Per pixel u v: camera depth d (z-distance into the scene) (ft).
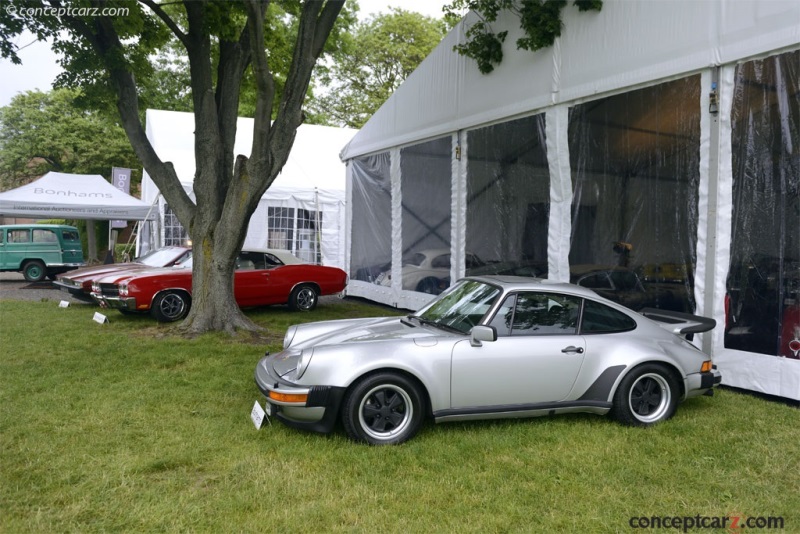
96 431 14.44
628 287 22.86
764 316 18.53
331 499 11.10
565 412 15.21
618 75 23.04
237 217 27.32
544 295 15.62
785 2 17.66
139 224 58.13
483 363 14.28
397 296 38.81
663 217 21.65
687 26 20.51
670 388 15.66
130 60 29.58
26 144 97.96
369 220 43.55
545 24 25.63
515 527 10.26
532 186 27.66
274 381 14.15
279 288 36.40
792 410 17.04
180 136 59.62
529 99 27.45
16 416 15.44
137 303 30.32
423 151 36.32
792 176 17.78
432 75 35.01
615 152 23.48
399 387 13.85
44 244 55.67
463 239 32.45
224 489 11.47
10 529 9.80
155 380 19.35
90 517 10.32
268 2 24.77
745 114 18.99
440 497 11.25
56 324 30.35
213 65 37.27
